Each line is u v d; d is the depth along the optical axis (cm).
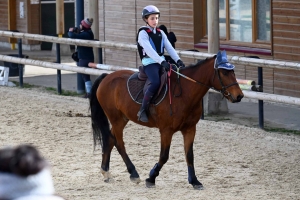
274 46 1791
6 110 1725
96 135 1078
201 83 966
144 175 1099
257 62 1416
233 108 1731
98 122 1078
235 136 1386
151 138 1384
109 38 2358
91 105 1089
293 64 1350
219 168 1136
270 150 1260
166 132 991
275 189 1001
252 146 1295
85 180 1077
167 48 1028
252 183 1038
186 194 967
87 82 1905
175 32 2080
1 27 3353
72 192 993
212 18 1575
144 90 1005
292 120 1566
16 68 2372
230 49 1922
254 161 1180
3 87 2139
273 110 1702
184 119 977
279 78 1778
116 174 1114
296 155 1218
